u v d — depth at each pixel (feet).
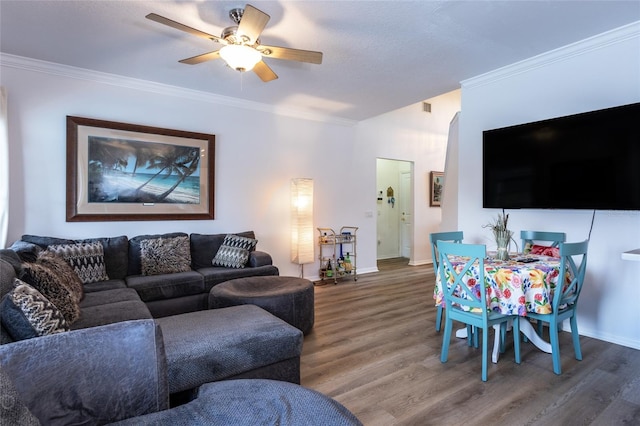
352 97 14.73
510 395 6.93
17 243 9.68
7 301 4.84
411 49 10.23
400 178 25.81
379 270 20.45
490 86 12.26
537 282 7.64
